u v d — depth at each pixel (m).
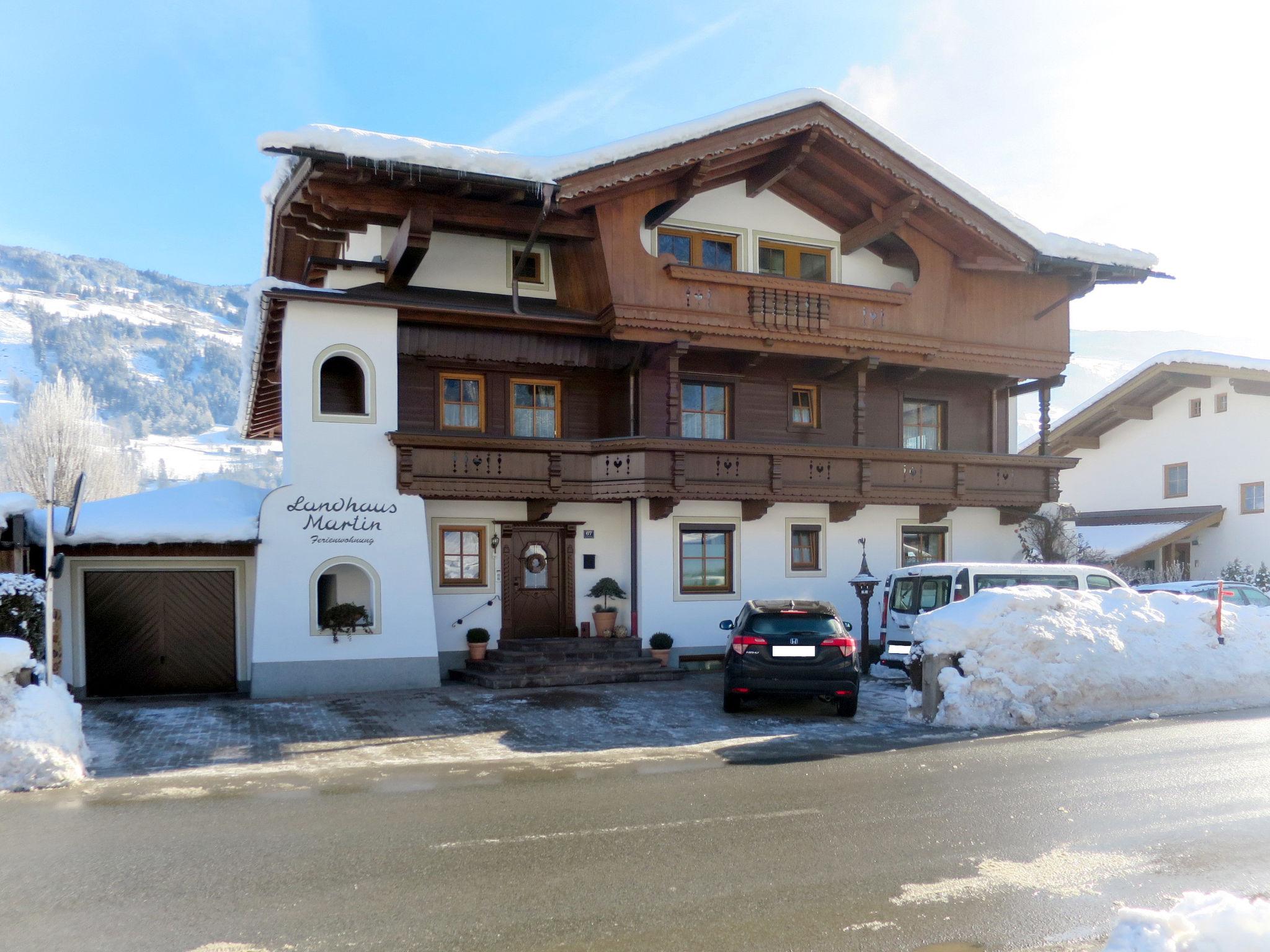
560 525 19.58
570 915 5.55
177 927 5.40
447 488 17.72
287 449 16.95
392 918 5.52
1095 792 8.48
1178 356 29.42
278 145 15.31
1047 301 22.69
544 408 19.86
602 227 18.34
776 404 21.42
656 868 6.39
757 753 10.78
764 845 6.90
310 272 21.09
